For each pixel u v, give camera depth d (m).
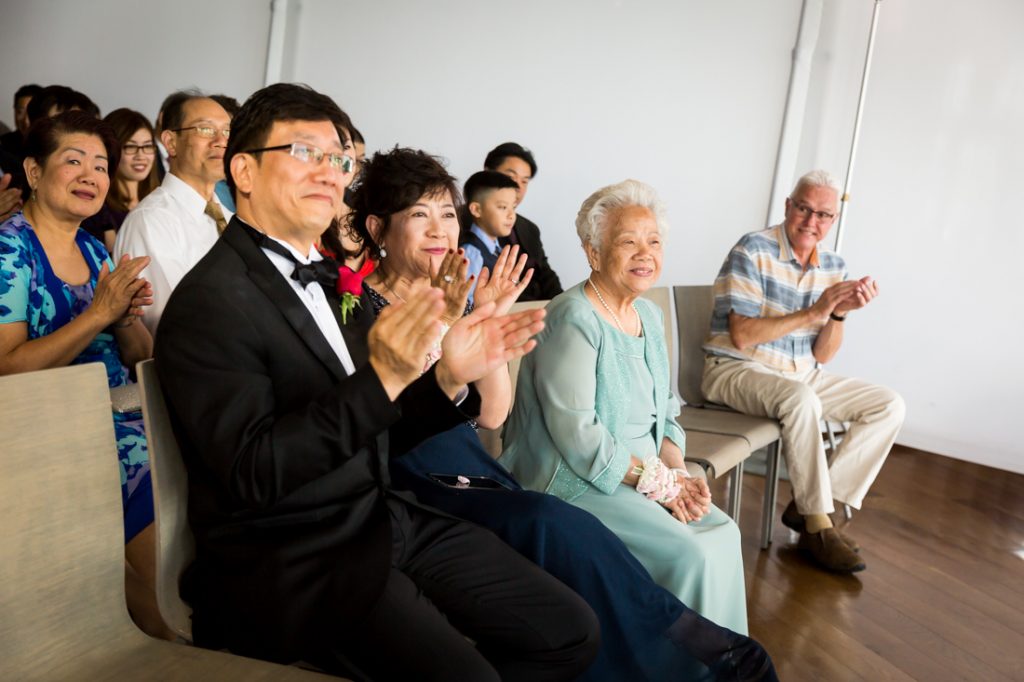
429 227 2.15
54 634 1.35
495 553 1.67
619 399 2.25
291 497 1.48
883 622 2.88
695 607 2.12
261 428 1.40
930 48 4.86
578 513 1.91
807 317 3.49
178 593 1.52
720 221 5.30
